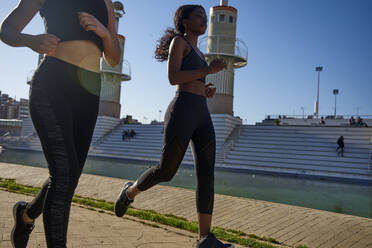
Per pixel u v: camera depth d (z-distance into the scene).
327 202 9.59
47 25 1.74
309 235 4.33
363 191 13.44
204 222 2.48
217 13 28.92
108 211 4.61
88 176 8.95
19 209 1.91
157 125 35.41
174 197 6.55
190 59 2.43
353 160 22.44
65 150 1.59
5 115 87.88
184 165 23.55
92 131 1.84
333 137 25.47
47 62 1.67
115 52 1.99
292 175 20.98
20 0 1.65
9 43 1.57
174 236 3.33
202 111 2.47
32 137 37.47
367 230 4.54
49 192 1.55
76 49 1.71
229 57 29.31
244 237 4.20
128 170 17.41
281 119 41.56
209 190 2.49
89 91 1.76
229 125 29.03
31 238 2.65
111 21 1.99
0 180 8.05
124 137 34.00
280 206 5.88
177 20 2.65
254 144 27.20
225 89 29.30
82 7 1.74
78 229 3.18
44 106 1.60
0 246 2.34
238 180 15.66
